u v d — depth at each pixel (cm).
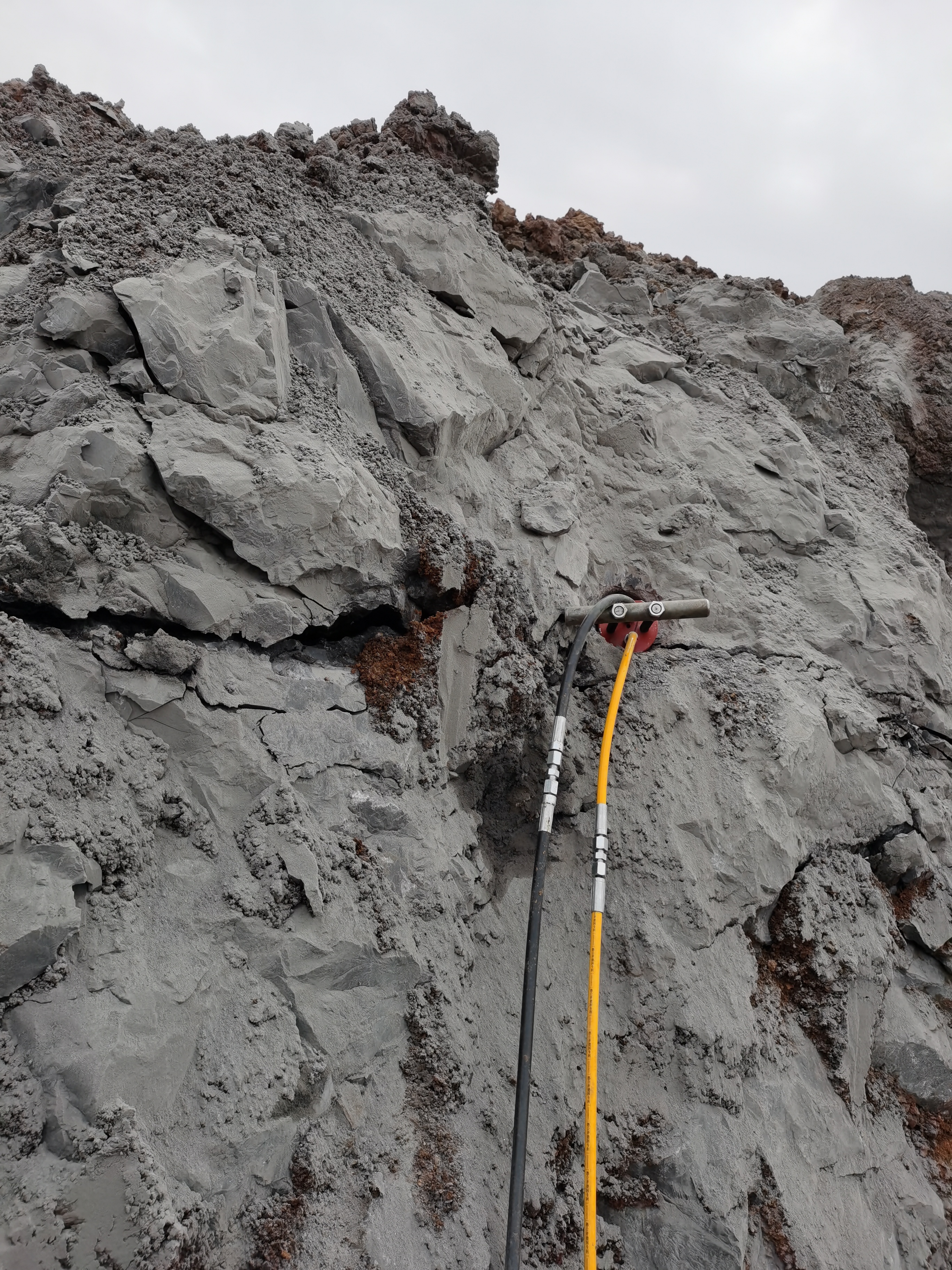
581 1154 328
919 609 560
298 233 439
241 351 352
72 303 332
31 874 243
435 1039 310
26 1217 211
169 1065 250
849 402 753
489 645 383
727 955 389
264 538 325
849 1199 362
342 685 341
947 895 477
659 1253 318
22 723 263
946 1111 419
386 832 330
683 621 494
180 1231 227
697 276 846
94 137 628
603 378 591
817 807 452
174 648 301
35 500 297
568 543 452
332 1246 257
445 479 425
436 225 511
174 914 276
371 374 407
